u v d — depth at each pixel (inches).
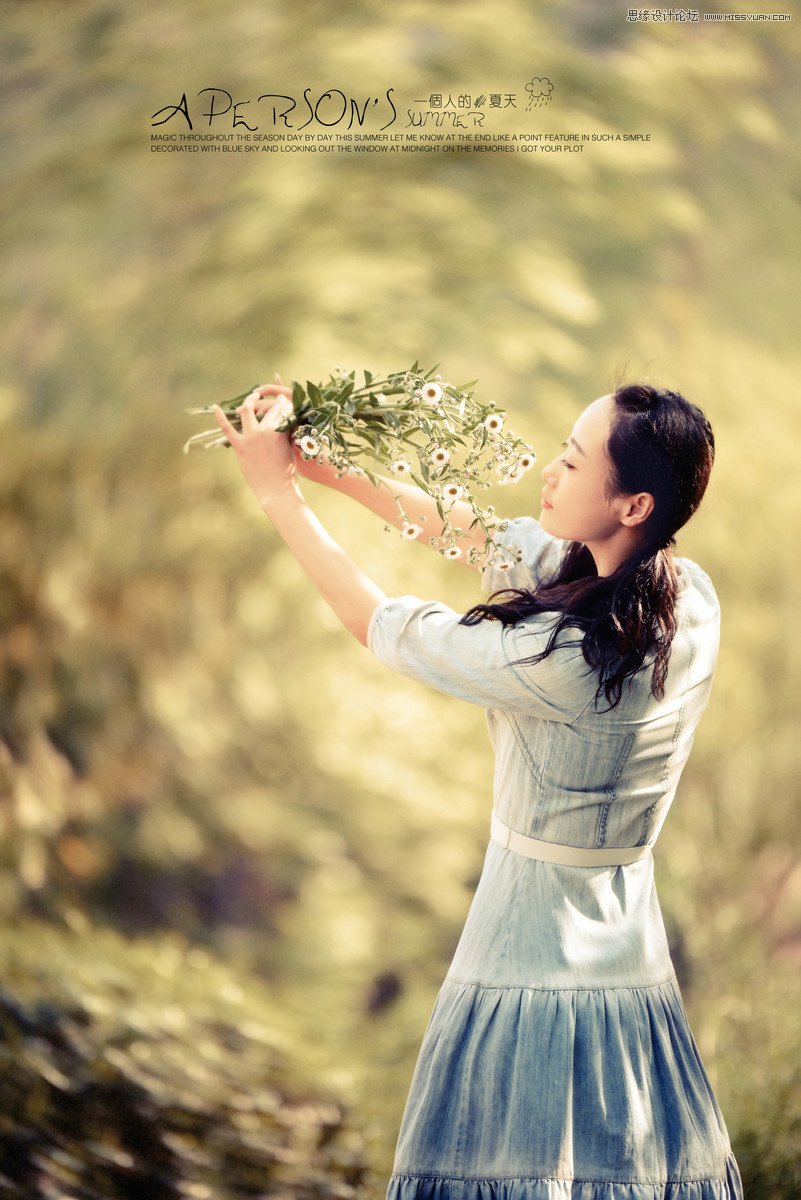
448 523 90.0
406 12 240.1
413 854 351.6
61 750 269.3
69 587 270.4
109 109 236.1
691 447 82.0
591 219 265.3
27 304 236.7
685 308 277.1
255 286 257.8
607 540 85.4
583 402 297.0
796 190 267.6
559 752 83.0
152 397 261.6
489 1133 81.6
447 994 86.4
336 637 367.2
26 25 237.8
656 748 84.5
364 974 304.7
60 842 254.8
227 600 338.6
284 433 89.0
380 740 373.4
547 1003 82.1
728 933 228.7
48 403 246.5
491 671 81.4
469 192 256.8
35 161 234.7
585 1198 80.4
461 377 291.9
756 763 273.9
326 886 332.8
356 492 97.7
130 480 276.7
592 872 84.6
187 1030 202.5
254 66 236.5
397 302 276.2
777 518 283.7
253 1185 170.2
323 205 250.7
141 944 237.8
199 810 319.9
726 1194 85.7
